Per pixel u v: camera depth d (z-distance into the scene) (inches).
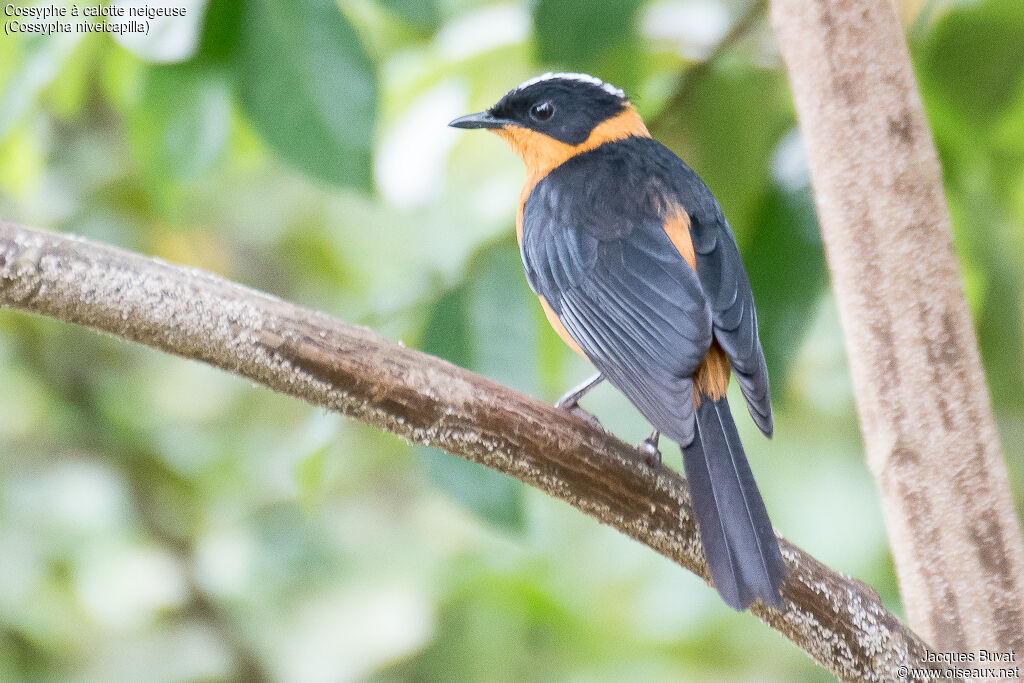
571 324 340.2
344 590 573.3
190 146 328.8
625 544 558.6
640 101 385.7
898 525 271.3
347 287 621.3
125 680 558.9
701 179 361.4
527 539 323.3
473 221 422.9
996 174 371.9
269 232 624.4
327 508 587.5
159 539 568.7
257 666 566.6
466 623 546.0
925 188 270.1
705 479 269.9
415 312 354.6
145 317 245.1
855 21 272.2
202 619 570.3
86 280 242.4
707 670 548.7
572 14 312.8
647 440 314.3
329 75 310.0
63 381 575.5
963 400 266.7
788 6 280.4
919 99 273.0
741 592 247.9
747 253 358.9
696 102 369.1
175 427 593.6
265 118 311.6
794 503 532.7
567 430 264.2
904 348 268.8
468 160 436.8
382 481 605.0
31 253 239.6
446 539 590.6
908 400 268.4
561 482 265.6
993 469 265.9
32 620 552.7
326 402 254.5
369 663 554.9
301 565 569.3
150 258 249.4
